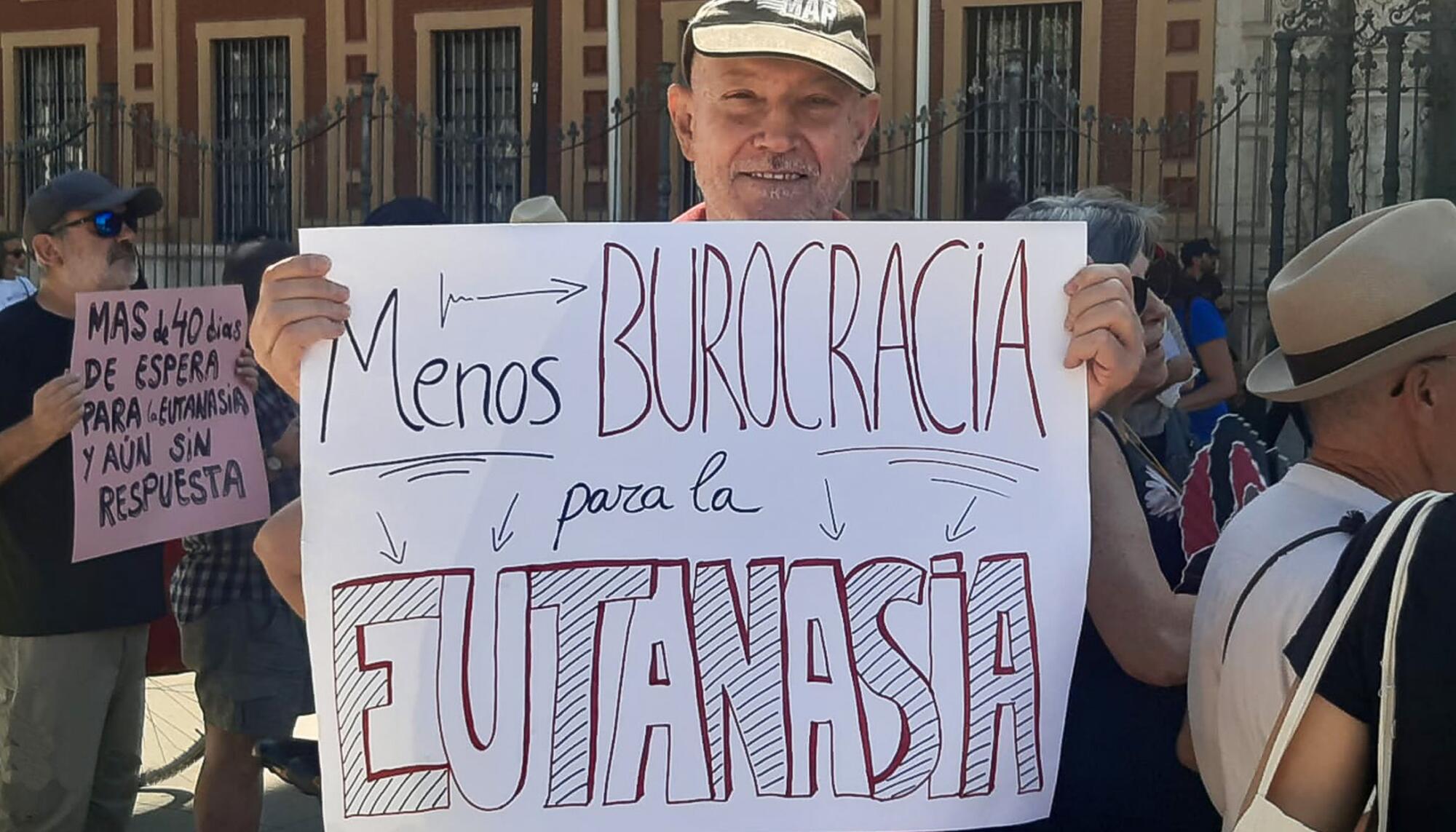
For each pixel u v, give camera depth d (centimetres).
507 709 178
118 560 361
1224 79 1116
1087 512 185
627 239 182
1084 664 205
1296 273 177
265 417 410
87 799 365
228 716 378
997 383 185
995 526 184
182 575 385
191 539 384
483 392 180
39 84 1587
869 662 182
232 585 377
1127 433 228
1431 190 909
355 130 1418
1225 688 167
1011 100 1067
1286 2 1079
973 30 1230
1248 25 1102
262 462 381
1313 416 178
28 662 353
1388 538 145
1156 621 190
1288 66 851
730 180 206
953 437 184
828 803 181
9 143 1480
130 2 1506
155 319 352
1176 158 1148
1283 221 922
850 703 181
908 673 182
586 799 179
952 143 1215
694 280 183
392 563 178
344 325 179
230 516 371
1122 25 1164
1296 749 147
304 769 289
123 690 380
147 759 524
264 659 378
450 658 178
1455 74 888
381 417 179
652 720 179
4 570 350
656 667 180
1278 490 177
